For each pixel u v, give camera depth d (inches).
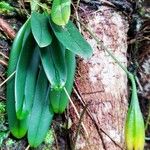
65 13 9.4
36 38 9.2
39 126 9.9
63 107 10.2
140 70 15.4
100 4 12.3
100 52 11.5
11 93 9.9
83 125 10.6
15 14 11.9
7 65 10.9
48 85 10.3
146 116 15.4
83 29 11.8
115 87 11.2
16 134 9.7
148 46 15.4
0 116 10.4
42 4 12.1
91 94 11.0
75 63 10.4
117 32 12.3
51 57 9.7
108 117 10.7
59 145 11.0
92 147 10.4
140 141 9.1
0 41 11.3
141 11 14.7
